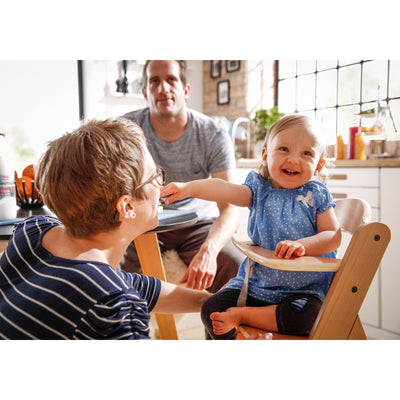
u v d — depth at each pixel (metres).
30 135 3.79
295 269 0.89
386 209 2.17
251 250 1.03
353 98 3.21
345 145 2.81
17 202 1.79
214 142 1.96
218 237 1.56
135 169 0.77
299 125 1.16
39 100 3.77
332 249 1.03
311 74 3.60
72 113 3.81
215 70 4.25
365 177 2.26
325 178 1.36
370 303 2.26
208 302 1.14
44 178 0.76
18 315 0.68
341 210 1.16
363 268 0.89
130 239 0.84
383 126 2.71
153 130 1.98
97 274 0.69
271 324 1.01
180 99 1.89
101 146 0.73
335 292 0.90
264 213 1.18
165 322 1.69
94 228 0.76
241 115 3.97
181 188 1.16
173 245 1.92
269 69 4.00
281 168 1.16
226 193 1.21
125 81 3.94
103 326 0.65
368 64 3.06
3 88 3.68
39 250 0.77
